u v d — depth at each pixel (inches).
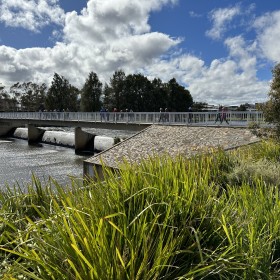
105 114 1258.0
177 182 102.7
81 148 1267.2
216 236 88.0
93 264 62.8
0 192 129.2
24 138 1802.4
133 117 1125.1
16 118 1939.0
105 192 98.4
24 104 4365.2
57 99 3759.8
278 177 180.2
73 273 66.0
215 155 231.5
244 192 125.3
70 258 66.8
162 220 86.7
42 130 1649.9
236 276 77.7
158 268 67.6
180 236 81.3
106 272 62.7
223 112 810.8
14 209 118.1
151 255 72.7
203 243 83.2
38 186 132.5
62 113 1546.5
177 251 72.3
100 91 3476.9
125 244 70.4
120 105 3302.2
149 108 3211.1
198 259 78.5
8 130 1989.4
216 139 627.2
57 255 69.4
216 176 187.8
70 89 3924.7
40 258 68.2
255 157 279.9
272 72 355.6
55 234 75.4
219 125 758.5
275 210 106.3
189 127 761.6
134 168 119.6
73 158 1057.5
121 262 63.3
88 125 1312.7
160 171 118.4
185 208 92.4
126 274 63.9
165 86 3353.8
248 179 181.3
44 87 4370.1
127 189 98.6
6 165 891.4
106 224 76.0
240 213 102.3
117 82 3417.8
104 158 552.4
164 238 79.9
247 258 78.6
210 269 73.6
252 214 102.6
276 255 93.4
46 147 1424.7
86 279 61.7
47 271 64.6
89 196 101.2
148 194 95.0
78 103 4057.6
